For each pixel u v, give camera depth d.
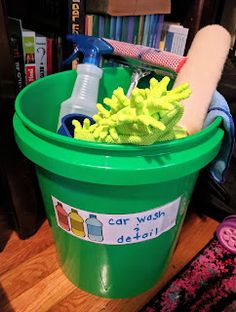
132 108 0.32
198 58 0.47
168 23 0.71
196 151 0.37
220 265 0.60
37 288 0.55
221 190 0.67
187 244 0.65
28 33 0.55
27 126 0.39
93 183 0.36
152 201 0.40
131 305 0.53
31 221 0.64
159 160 0.35
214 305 0.53
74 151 0.35
